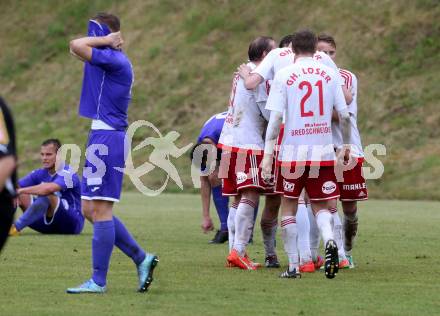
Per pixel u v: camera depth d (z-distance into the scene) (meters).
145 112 82.69
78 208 36.31
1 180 14.14
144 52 90.62
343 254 25.34
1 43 100.75
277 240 34.28
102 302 18.78
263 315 17.47
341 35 81.19
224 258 27.58
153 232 36.94
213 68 85.75
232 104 25.70
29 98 92.06
